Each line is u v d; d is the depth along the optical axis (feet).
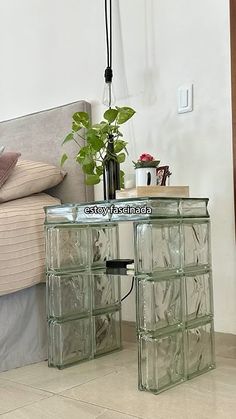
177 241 5.67
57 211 6.37
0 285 5.97
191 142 6.85
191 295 5.82
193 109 6.84
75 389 5.33
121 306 7.44
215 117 6.61
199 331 5.85
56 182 7.88
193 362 5.67
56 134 8.29
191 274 5.82
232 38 6.41
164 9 7.20
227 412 4.54
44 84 8.90
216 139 6.59
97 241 7.00
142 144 7.41
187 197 6.01
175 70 7.05
